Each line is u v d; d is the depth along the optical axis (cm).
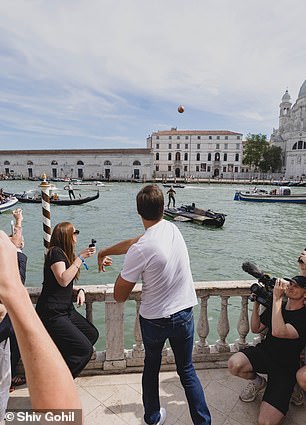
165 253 201
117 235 1659
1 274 73
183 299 213
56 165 8488
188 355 224
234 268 1109
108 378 296
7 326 201
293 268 1130
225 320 323
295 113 8794
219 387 285
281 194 3659
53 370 69
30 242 1433
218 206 3141
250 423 245
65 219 2173
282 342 256
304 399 266
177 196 4134
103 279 934
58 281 260
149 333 213
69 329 262
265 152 8588
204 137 8950
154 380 228
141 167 8231
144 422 240
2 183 6681
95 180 7956
